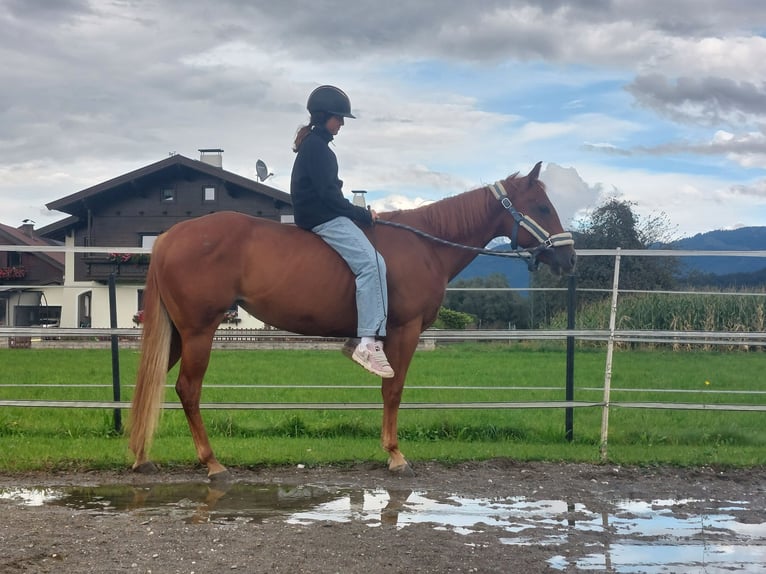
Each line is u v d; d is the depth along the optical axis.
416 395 10.91
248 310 6.05
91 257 29.78
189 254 5.76
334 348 21.55
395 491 5.63
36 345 20.19
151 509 5.06
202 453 5.97
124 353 18.72
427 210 6.49
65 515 4.84
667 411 10.01
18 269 36.72
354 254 5.88
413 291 6.12
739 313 19.80
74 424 8.12
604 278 27.69
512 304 33.72
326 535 4.49
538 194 6.54
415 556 4.17
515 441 7.75
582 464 6.57
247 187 33.97
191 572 3.88
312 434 7.91
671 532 4.72
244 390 11.42
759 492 5.78
